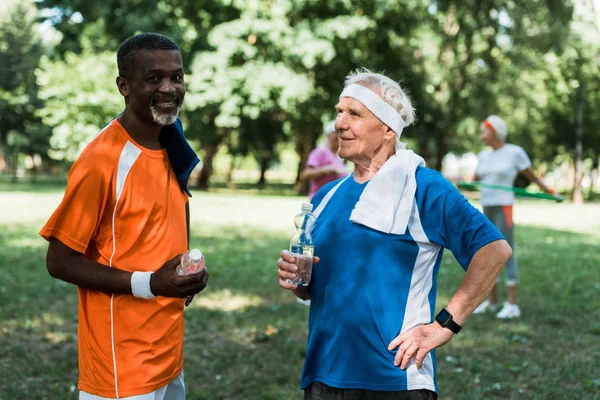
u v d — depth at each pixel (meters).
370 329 2.77
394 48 29.48
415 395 2.72
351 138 2.93
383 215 2.82
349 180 3.07
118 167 2.72
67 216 2.66
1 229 13.63
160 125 2.80
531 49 28.78
